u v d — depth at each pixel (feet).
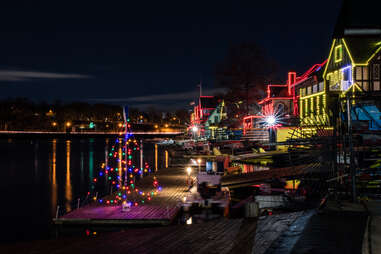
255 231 27.68
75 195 111.24
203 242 25.96
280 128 125.08
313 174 60.13
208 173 93.35
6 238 66.44
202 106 322.14
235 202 74.43
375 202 31.45
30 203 99.86
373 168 42.57
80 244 28.02
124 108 78.89
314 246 20.52
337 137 36.83
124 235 30.89
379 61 111.45
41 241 29.86
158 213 62.03
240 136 177.58
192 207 67.21
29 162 215.92
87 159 236.84
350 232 22.84
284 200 61.21
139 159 228.84
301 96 154.81
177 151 223.51
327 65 129.59
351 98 33.37
